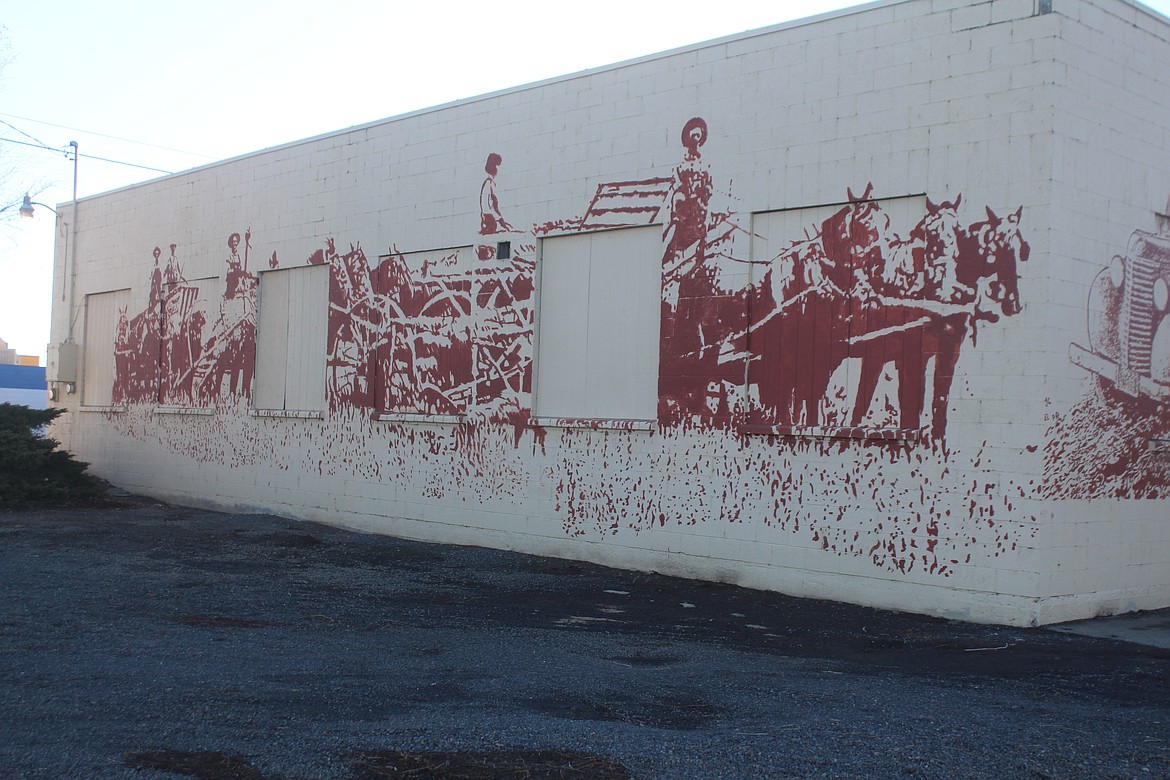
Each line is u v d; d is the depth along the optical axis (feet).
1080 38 32.04
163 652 24.77
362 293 54.13
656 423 40.65
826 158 35.94
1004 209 31.86
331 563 42.39
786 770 16.39
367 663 24.32
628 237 42.50
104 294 74.74
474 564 42.63
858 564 34.65
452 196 49.57
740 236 38.24
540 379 45.47
